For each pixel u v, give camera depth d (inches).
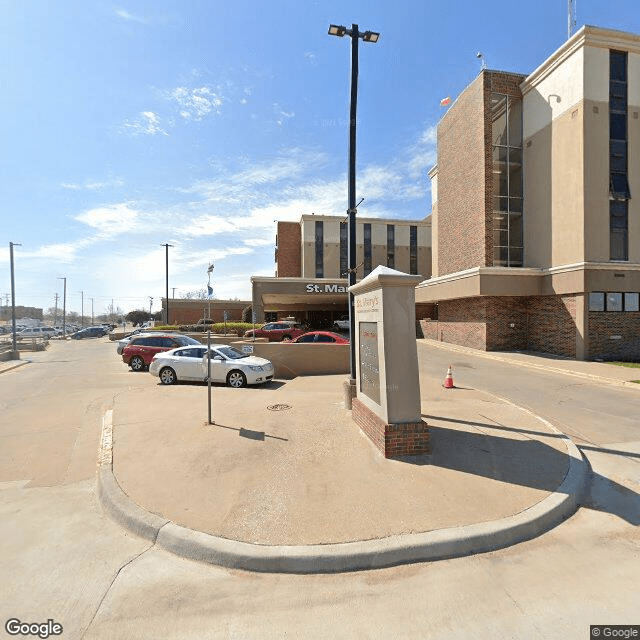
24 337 2064.5
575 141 692.7
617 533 148.0
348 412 290.2
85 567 127.0
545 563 129.0
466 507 155.7
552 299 733.9
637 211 696.4
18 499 176.9
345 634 99.8
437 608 108.8
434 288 958.4
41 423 301.0
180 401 339.9
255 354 526.3
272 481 178.1
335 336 611.5
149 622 104.0
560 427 291.6
